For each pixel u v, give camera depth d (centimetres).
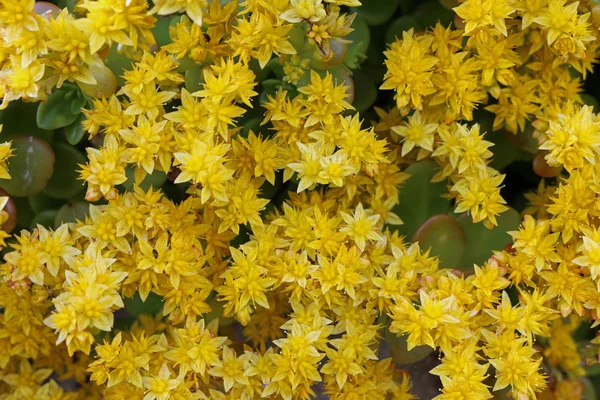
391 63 66
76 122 66
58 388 68
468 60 66
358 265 64
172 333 66
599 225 65
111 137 64
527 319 64
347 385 65
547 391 69
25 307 66
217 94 63
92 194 63
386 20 68
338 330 65
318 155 64
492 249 67
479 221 67
